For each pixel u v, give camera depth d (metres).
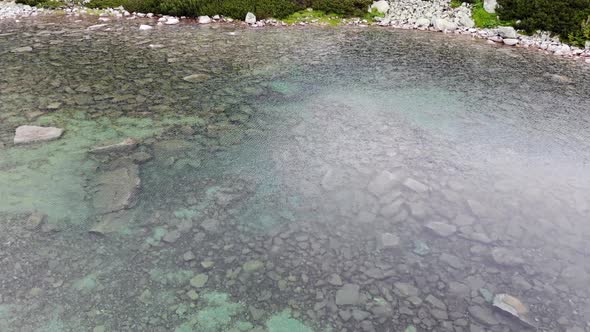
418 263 5.29
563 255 5.49
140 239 5.52
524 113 9.93
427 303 4.68
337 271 5.12
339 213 6.20
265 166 7.33
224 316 4.44
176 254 5.29
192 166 7.23
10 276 4.85
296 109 9.66
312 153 7.81
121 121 8.65
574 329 4.39
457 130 8.95
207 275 4.98
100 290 4.71
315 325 4.37
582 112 10.07
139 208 6.11
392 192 6.71
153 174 6.95
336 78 11.71
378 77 11.93
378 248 5.53
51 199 6.18
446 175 7.25
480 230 5.92
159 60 12.48
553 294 4.85
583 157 8.04
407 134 8.68
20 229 5.57
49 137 7.81
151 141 7.95
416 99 10.50
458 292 4.85
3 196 6.17
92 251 5.27
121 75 11.12
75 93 9.84
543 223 6.11
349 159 7.65
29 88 9.96
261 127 8.73
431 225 5.99
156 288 4.77
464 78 12.13
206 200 6.38
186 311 4.49
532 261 5.37
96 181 6.66
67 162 7.12
